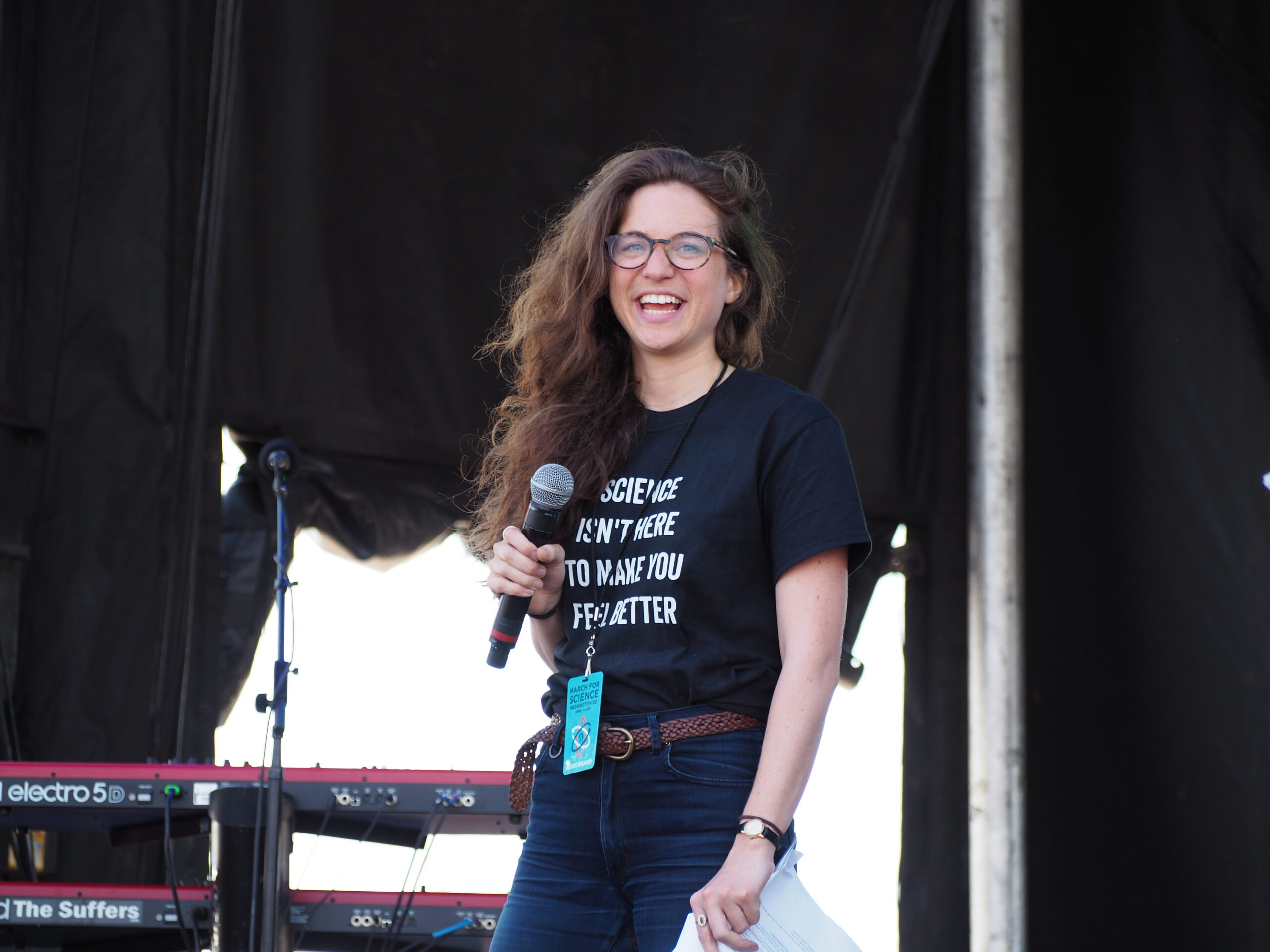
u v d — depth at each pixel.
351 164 11.59
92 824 7.92
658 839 4.00
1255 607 12.20
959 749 12.50
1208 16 13.18
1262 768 11.96
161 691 10.06
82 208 10.41
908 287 13.14
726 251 4.52
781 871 3.87
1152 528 12.66
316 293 11.38
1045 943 12.12
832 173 12.80
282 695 7.07
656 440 4.40
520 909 4.19
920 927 12.07
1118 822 12.33
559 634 4.61
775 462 4.17
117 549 10.14
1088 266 13.26
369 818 7.69
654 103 12.55
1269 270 12.72
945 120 13.37
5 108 10.15
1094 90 13.48
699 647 4.08
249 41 11.18
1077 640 12.69
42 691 9.84
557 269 4.90
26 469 10.20
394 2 11.84
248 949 6.88
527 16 12.32
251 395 11.10
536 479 4.31
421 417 11.73
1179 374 12.77
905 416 12.99
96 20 10.59
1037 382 13.09
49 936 7.76
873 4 12.98
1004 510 12.64
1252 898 11.79
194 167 10.71
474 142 12.05
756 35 12.78
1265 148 12.92
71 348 10.30
